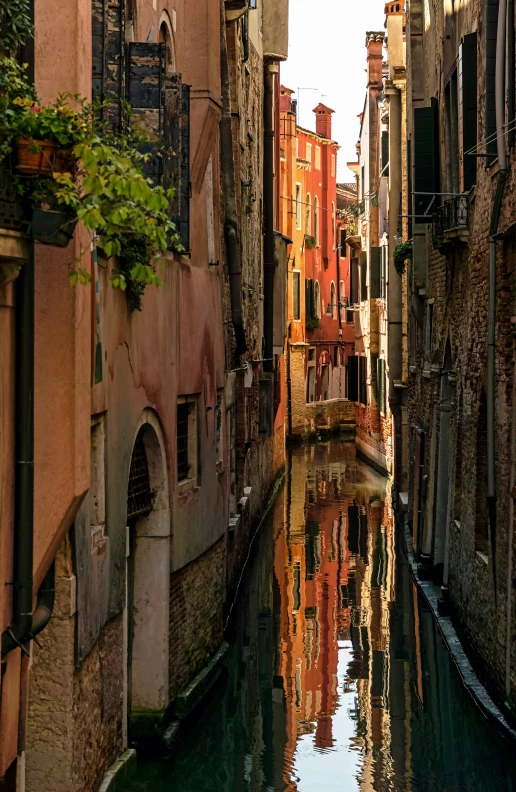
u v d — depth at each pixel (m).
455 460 17.66
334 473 40.19
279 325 33.00
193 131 14.57
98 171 6.62
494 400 13.84
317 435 55.81
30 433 7.66
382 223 39.06
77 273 7.05
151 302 12.17
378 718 13.46
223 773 11.63
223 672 15.38
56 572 9.02
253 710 13.77
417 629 17.61
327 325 58.16
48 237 7.11
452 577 17.72
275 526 28.09
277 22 29.42
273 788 11.20
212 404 15.83
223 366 17.16
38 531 8.00
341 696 14.32
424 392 22.94
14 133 6.86
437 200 19.98
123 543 11.05
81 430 8.37
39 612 8.26
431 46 21.45
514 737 11.88
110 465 10.45
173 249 13.41
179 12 14.18
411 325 26.02
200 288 15.05
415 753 12.23
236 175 21.27
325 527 27.84
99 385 9.91
